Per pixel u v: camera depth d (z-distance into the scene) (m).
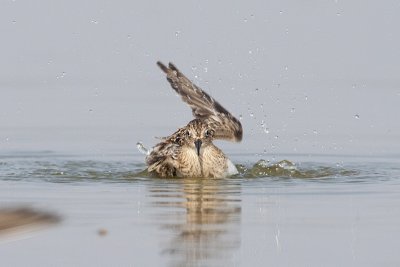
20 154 17.42
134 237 10.73
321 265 9.76
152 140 18.41
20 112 20.25
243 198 13.09
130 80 22.02
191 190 13.81
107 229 11.05
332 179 14.83
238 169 16.00
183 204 12.59
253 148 18.17
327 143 18.17
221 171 15.30
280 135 18.70
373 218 11.66
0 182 14.44
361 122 19.28
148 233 10.92
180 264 9.73
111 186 14.16
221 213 12.02
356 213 11.95
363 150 17.66
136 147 18.02
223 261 9.88
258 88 20.91
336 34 24.08
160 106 20.47
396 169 15.88
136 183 14.53
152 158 15.71
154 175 15.40
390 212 12.00
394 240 10.64
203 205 12.54
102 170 15.89
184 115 19.95
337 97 20.62
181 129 15.67
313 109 20.08
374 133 18.73
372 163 16.56
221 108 16.78
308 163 16.66
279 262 9.85
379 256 10.06
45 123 19.58
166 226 11.26
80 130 19.17
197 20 24.27
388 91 20.95
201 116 16.41
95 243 10.47
